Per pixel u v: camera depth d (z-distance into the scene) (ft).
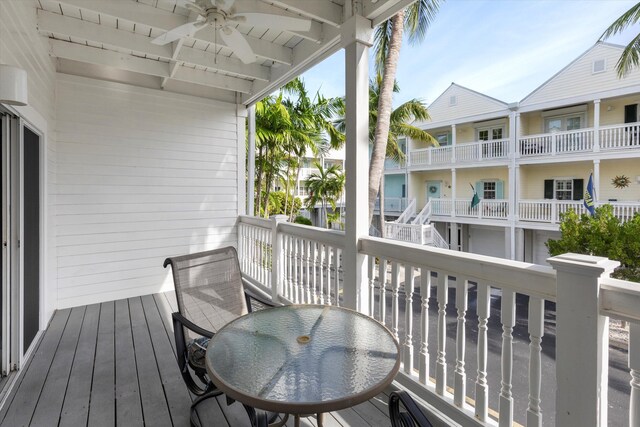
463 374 5.80
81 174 13.17
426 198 41.63
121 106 14.02
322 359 4.46
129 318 11.77
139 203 14.46
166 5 9.72
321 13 8.61
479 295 5.46
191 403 6.84
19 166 8.13
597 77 27.02
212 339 5.16
